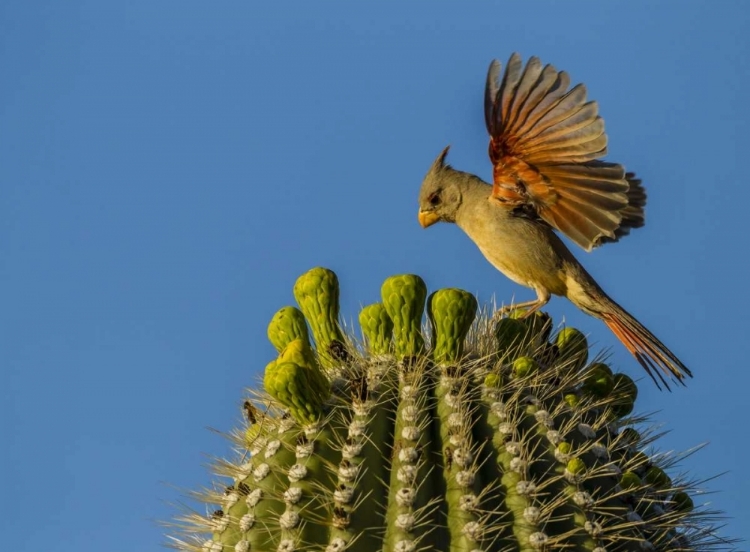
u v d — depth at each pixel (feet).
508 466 25.00
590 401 28.60
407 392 26.66
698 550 27.27
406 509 24.07
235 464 28.43
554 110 38.58
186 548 27.04
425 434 25.80
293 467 25.41
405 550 23.38
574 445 26.40
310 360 26.76
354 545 23.97
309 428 26.20
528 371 27.86
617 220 40.73
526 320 32.24
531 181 41.57
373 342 28.94
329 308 30.35
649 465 28.40
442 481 24.95
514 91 39.04
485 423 26.13
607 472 25.95
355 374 27.96
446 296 27.84
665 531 26.30
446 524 24.14
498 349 29.32
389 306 28.50
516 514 24.17
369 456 25.38
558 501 24.44
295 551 24.07
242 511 25.55
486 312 31.01
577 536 24.18
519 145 40.50
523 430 26.20
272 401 28.78
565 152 39.42
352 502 24.50
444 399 26.48
